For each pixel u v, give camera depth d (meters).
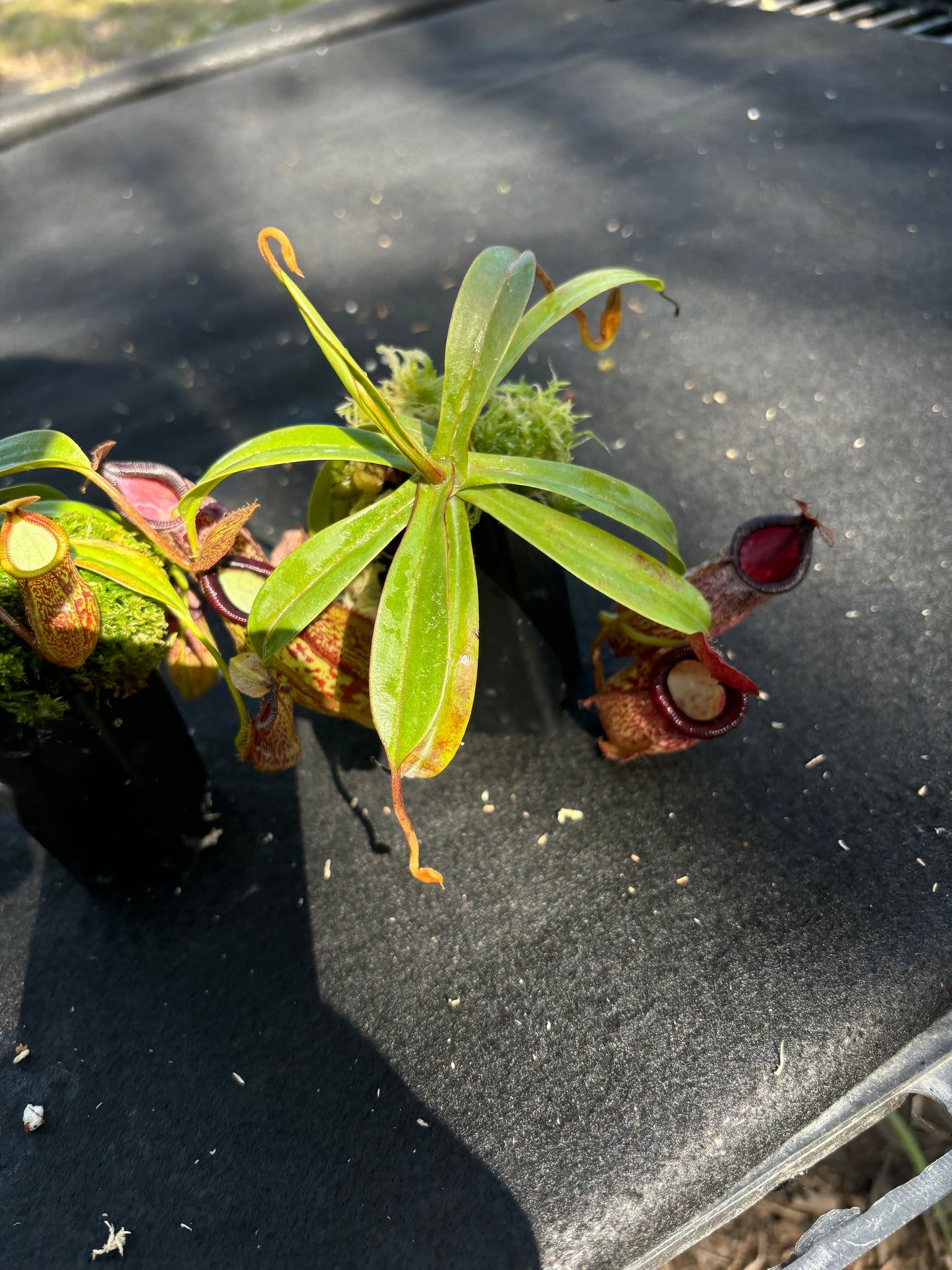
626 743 0.38
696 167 0.80
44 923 0.40
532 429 0.36
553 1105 0.33
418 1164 0.32
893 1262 0.31
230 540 0.30
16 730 0.32
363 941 0.38
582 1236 0.30
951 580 0.45
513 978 0.36
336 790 0.42
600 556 0.30
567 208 0.79
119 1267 0.31
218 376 0.69
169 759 0.38
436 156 0.89
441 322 0.70
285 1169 0.32
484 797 0.41
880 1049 0.32
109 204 0.92
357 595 0.36
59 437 0.30
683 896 0.37
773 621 0.45
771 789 0.40
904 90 0.83
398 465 0.31
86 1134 0.34
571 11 1.10
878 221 0.69
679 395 0.58
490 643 0.38
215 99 1.06
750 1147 0.31
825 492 0.50
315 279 0.77
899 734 0.40
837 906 0.36
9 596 0.31
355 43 1.11
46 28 1.33
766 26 0.99
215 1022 0.36
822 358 0.59
